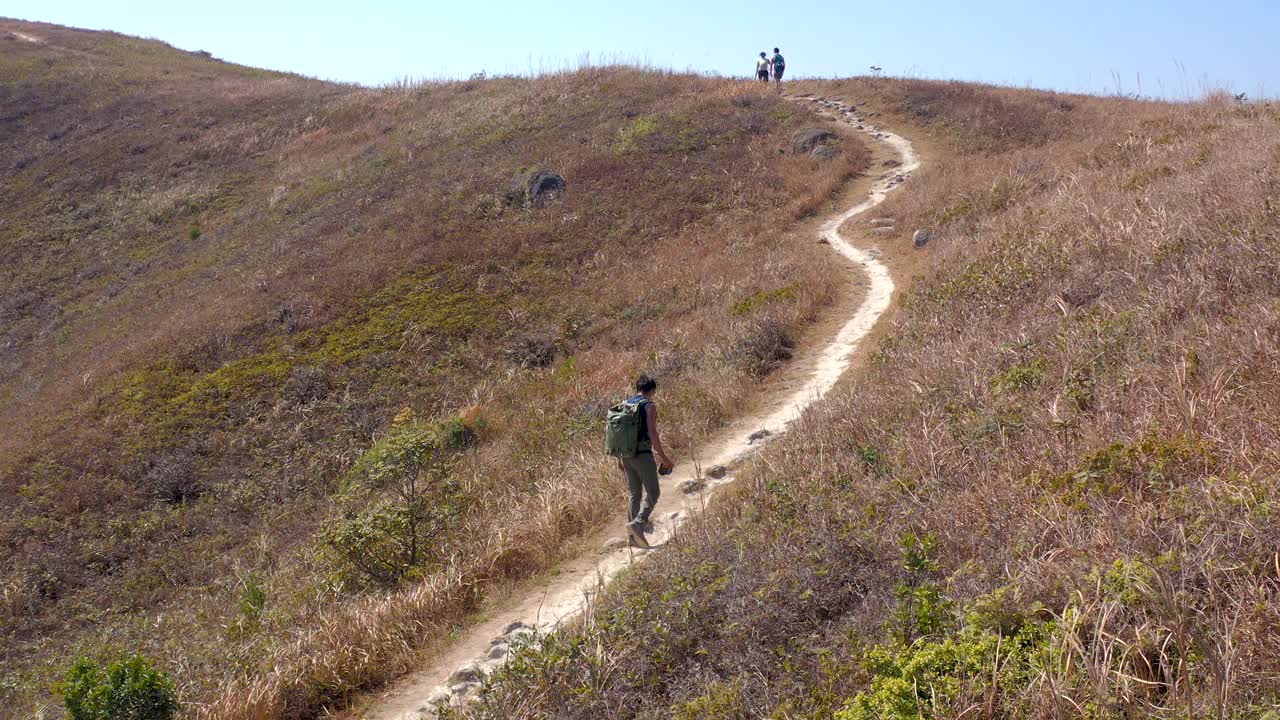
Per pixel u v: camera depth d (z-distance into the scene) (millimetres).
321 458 14000
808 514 5938
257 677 5969
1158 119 20656
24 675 8562
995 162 21250
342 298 19609
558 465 9844
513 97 35000
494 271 20500
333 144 34031
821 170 24391
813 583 4926
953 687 3375
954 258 13492
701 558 5797
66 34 52625
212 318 19516
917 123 28844
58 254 28625
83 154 35156
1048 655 3412
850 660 4086
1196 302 7191
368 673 6074
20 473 14352
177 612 9500
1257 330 5918
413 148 30812
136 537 12266
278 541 11414
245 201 30344
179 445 14742
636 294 18281
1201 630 3342
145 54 51219
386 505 8953
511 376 15797
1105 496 4660
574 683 4883
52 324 23953
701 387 11172
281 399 15961
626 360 14188
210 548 11711
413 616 6715
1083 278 9445
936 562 4668
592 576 6980
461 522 8883
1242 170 10625
